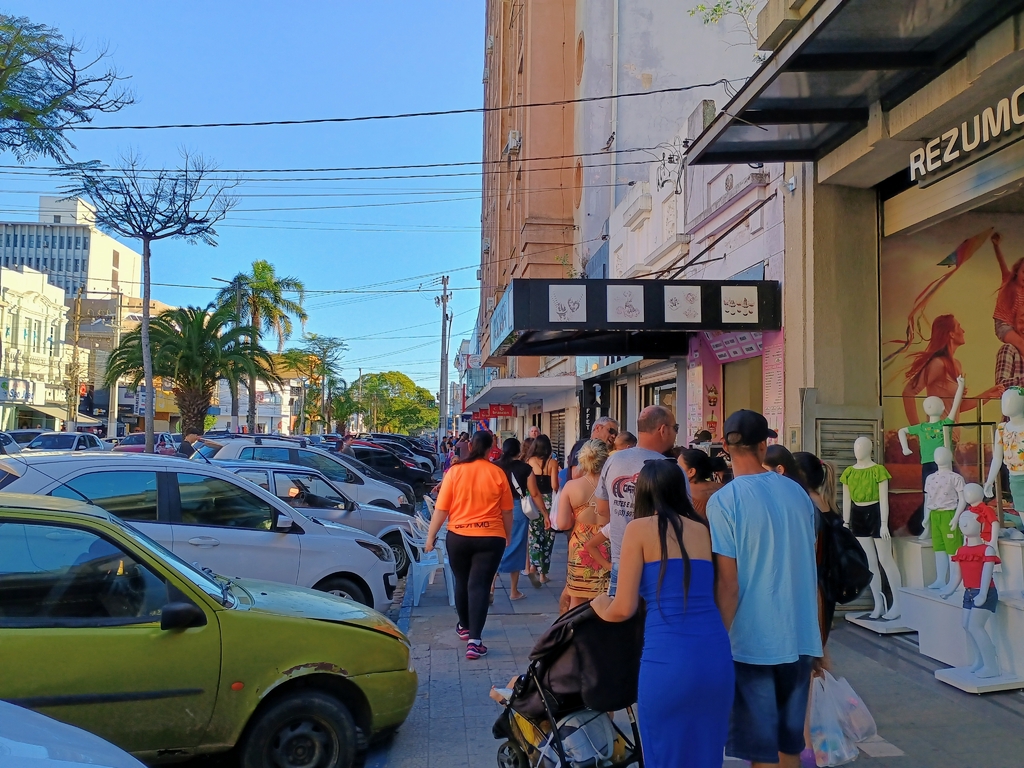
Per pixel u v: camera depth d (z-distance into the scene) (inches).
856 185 335.9
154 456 272.5
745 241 410.0
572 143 996.6
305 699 167.0
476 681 243.4
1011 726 197.9
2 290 1815.9
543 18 1035.3
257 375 1137.4
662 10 820.0
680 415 530.3
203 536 261.6
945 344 342.3
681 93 815.1
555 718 155.1
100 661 150.3
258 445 553.0
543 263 986.1
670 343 505.4
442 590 394.3
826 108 295.7
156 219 583.8
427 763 185.2
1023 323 346.9
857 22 234.7
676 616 129.0
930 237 343.6
